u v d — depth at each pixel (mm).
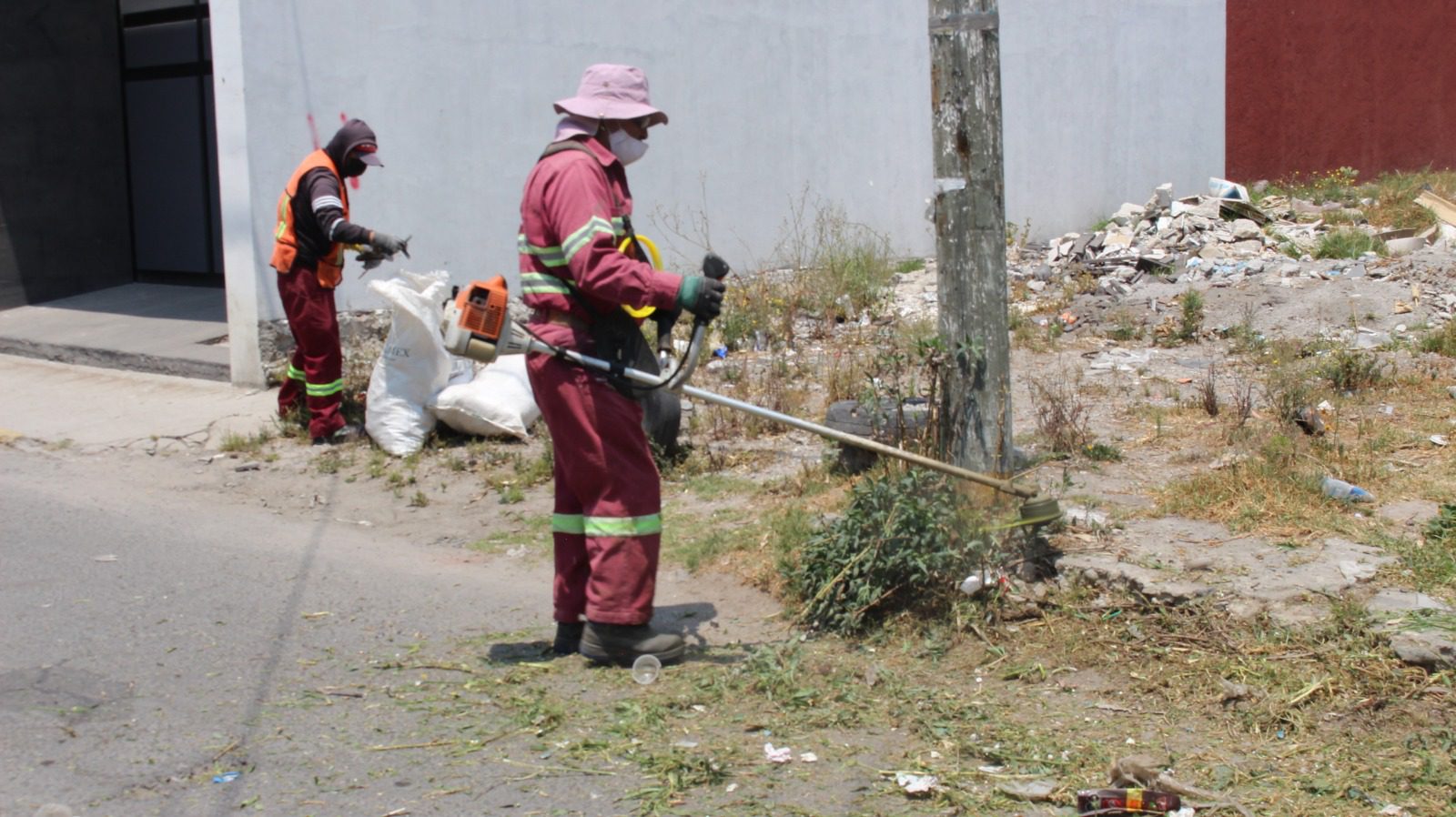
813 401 7969
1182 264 11766
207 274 12242
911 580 4566
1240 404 6918
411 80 9586
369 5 9227
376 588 5461
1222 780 3482
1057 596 4578
